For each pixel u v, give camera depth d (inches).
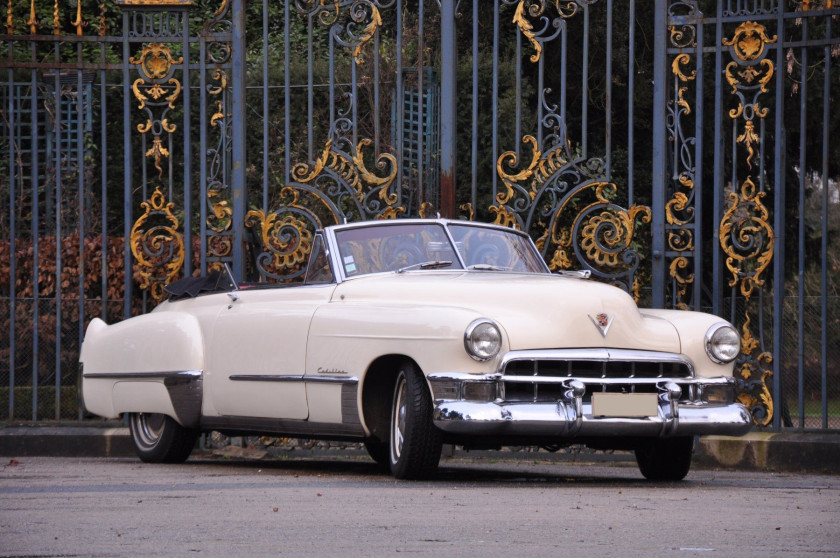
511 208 635.5
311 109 656.4
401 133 649.0
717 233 614.2
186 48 666.8
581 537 297.3
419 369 452.1
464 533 303.1
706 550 278.1
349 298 486.6
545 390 438.9
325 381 477.4
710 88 1114.7
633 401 442.3
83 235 660.7
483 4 1087.6
